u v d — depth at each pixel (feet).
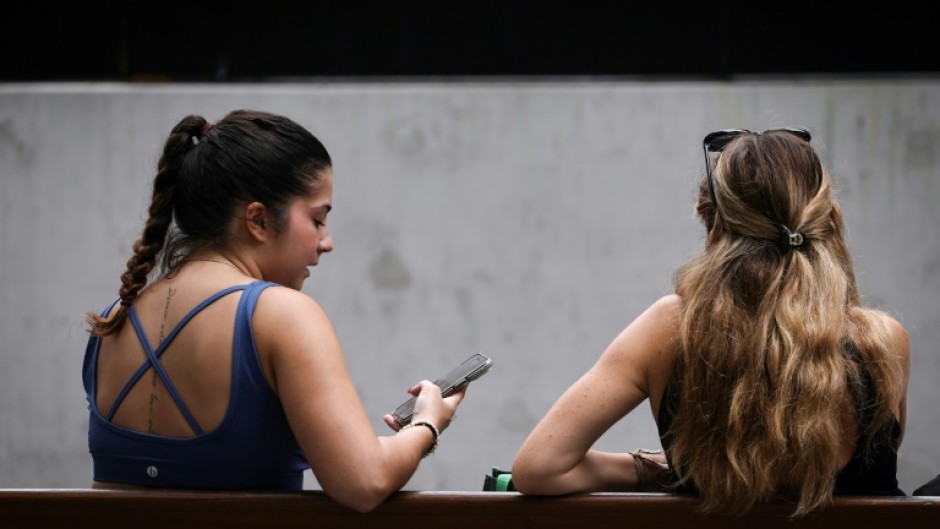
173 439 11.46
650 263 38.52
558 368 38.37
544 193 38.75
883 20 38.75
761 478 11.13
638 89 38.73
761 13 38.93
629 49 39.22
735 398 11.18
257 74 39.45
